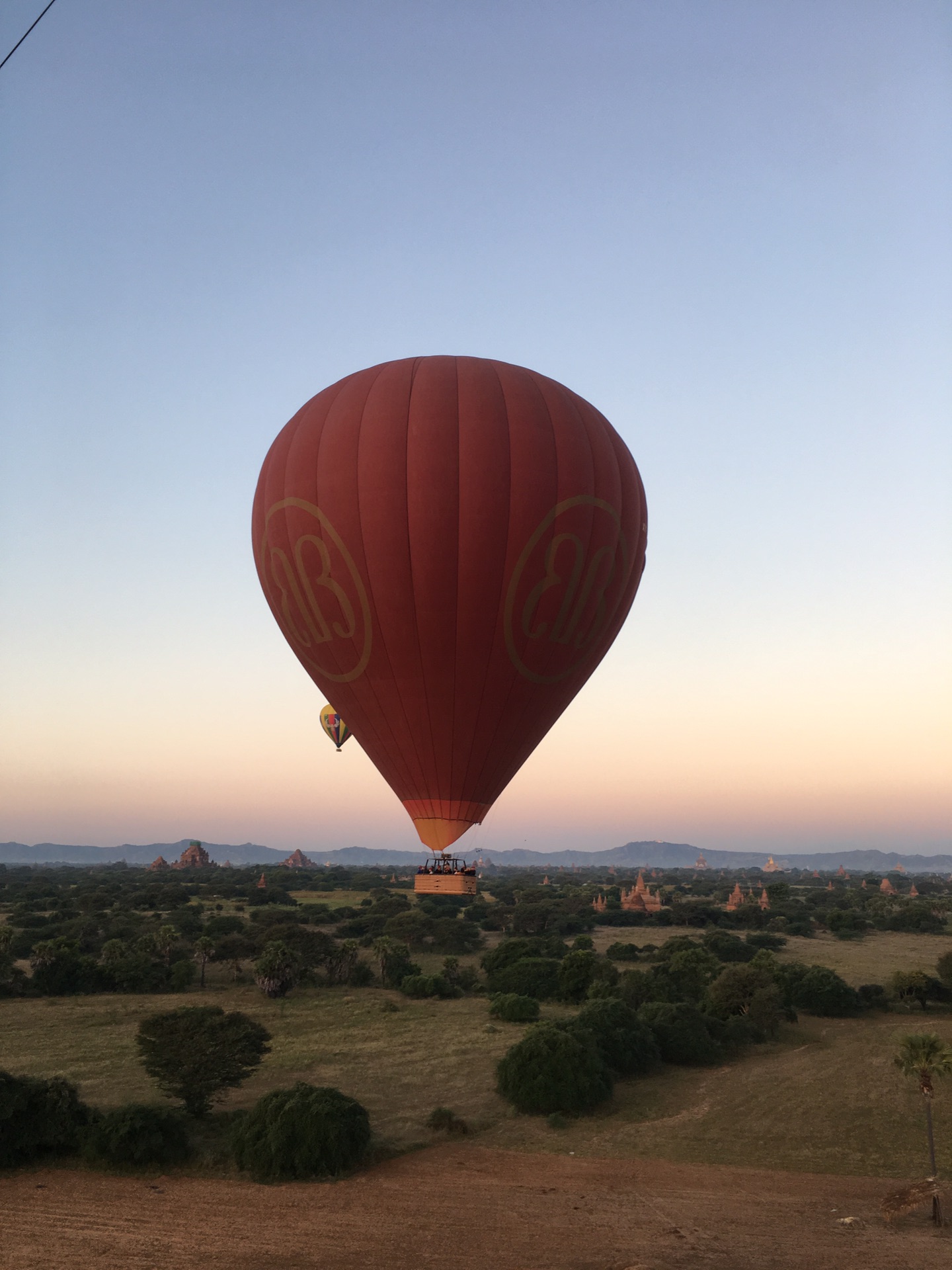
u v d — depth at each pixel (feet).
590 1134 100.22
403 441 88.99
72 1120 88.89
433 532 87.35
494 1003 164.66
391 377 93.35
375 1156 89.76
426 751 93.66
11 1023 157.38
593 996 167.12
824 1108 108.47
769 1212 78.95
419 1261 67.72
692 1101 113.29
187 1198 79.30
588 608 93.45
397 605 88.79
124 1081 115.75
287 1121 86.17
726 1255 69.62
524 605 89.35
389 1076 120.37
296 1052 134.00
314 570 91.81
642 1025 130.00
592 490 92.48
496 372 94.27
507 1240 71.97
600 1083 110.73
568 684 96.68
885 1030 157.79
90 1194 79.71
